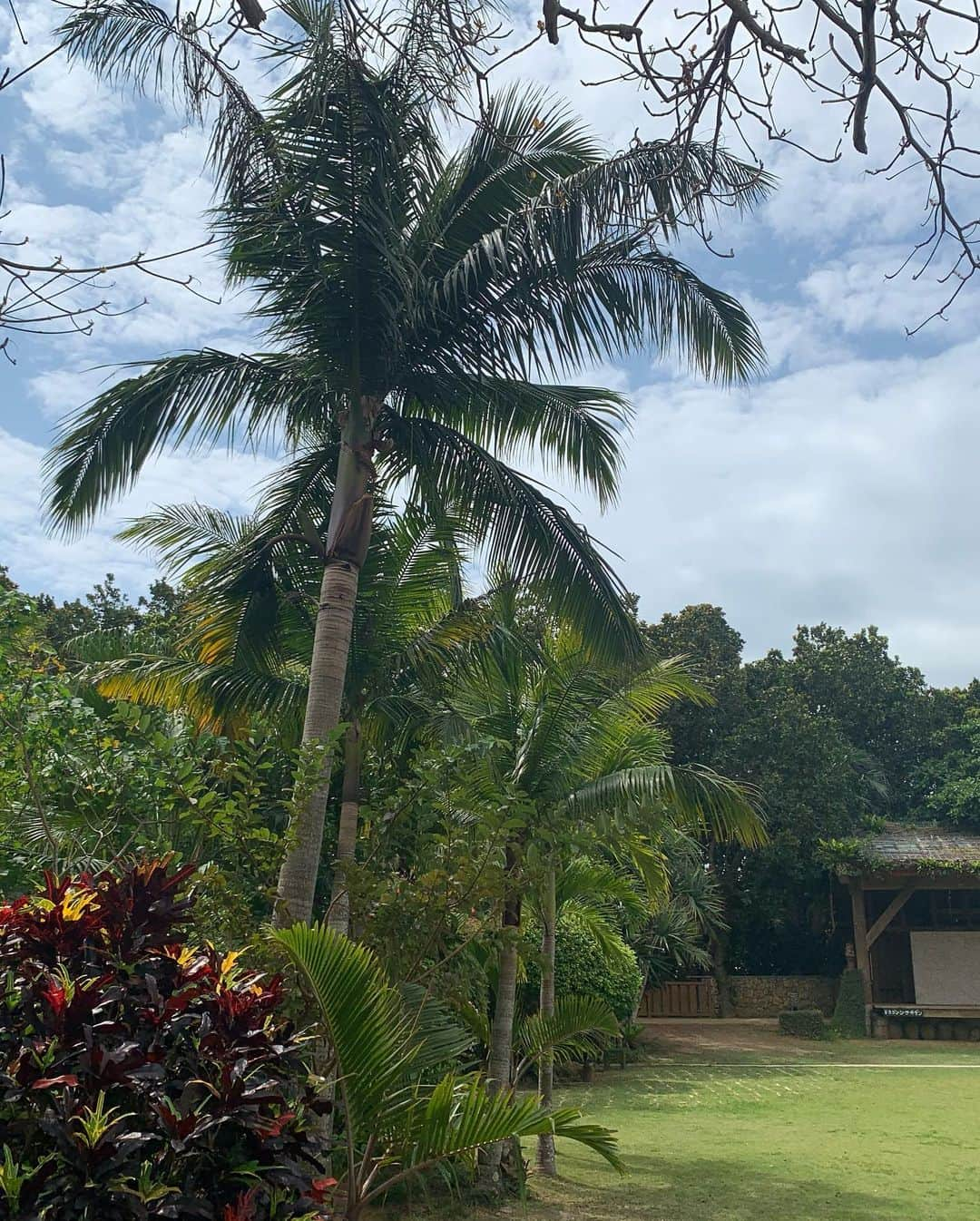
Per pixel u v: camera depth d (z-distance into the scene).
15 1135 3.14
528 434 8.83
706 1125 14.01
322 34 5.07
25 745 7.51
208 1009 3.68
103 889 3.88
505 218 8.07
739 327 8.15
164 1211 2.96
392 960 7.04
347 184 7.38
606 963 17.80
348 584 7.64
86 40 6.13
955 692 35.94
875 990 30.84
